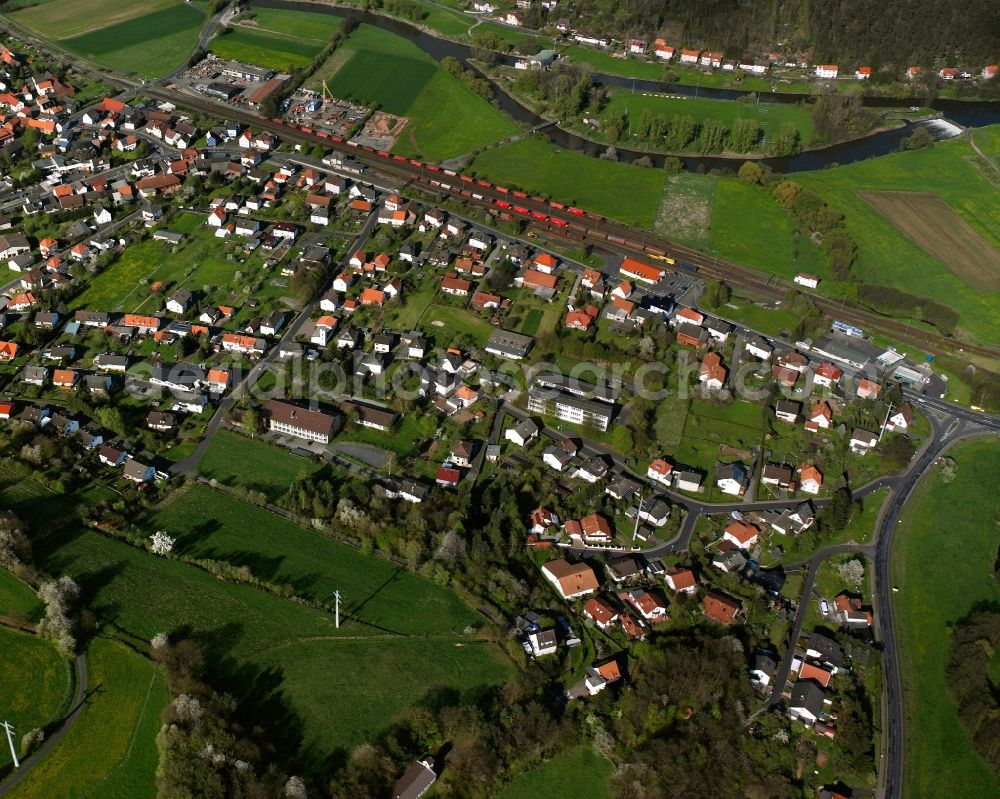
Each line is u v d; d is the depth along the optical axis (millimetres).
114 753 153750
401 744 157750
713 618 187250
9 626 171750
